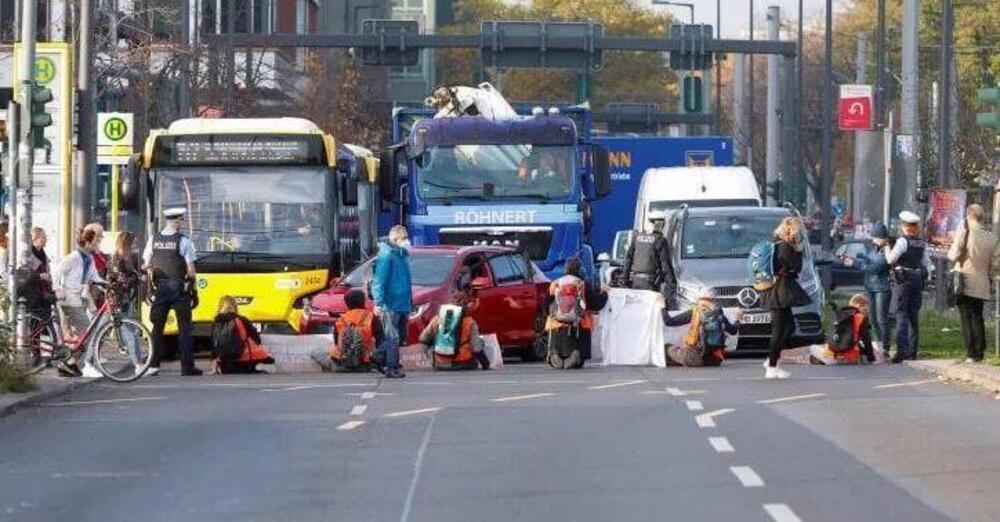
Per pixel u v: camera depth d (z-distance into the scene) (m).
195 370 72.88
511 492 38.66
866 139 117.31
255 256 81.81
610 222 125.00
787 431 49.19
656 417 53.12
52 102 85.06
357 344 73.00
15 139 69.38
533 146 91.25
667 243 84.62
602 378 68.56
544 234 90.62
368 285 77.69
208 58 140.38
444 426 51.12
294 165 82.25
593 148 92.00
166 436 49.22
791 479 40.16
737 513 35.53
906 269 75.69
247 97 152.12
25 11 71.19
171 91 139.00
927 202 120.44
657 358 76.06
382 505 37.09
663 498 37.59
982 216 69.69
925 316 111.75
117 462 44.03
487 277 80.00
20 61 71.56
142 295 74.00
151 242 72.62
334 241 82.44
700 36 133.50
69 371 67.38
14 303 66.75
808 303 66.44
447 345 74.12
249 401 59.19
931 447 45.50
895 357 76.19
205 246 81.81
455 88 96.00
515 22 132.88
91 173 85.25
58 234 85.00
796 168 184.00
